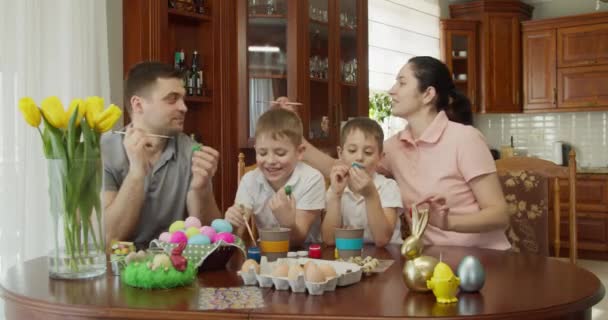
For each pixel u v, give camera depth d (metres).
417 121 2.03
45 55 2.58
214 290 1.10
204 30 3.39
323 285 1.06
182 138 1.89
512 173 2.21
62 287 1.15
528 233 2.18
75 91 2.65
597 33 6.15
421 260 1.08
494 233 1.88
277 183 1.76
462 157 1.91
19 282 1.20
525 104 6.54
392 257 1.48
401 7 5.61
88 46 2.72
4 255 2.39
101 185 1.24
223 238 1.29
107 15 2.94
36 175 2.50
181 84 1.87
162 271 1.11
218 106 3.41
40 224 2.51
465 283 1.07
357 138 1.80
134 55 2.99
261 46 3.60
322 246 1.67
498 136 6.90
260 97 3.59
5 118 2.41
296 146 1.73
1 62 2.40
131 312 0.97
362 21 4.27
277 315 0.93
